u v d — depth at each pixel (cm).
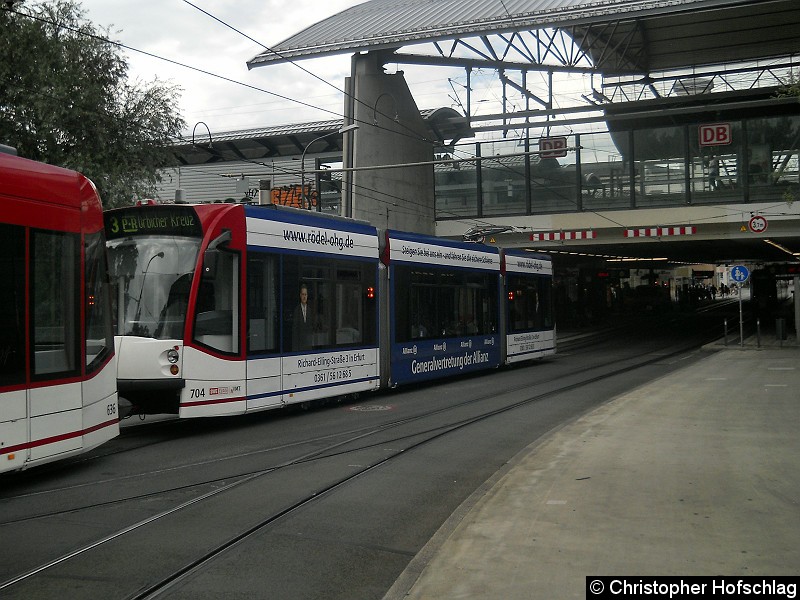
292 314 1447
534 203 3922
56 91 2103
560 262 5350
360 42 3112
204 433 1298
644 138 3731
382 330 1762
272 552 657
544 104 3897
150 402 1248
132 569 607
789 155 3500
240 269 1326
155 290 1257
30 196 897
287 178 4638
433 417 1481
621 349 3525
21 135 2084
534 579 538
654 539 628
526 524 682
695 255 5575
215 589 565
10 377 848
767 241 3856
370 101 3198
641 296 7331
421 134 3503
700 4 2803
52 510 793
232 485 911
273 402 1386
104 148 2230
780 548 599
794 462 951
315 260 1523
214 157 4753
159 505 815
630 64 4016
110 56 2302
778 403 1537
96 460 1065
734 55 3984
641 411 1438
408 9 3491
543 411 1568
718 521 681
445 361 2025
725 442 1099
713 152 3612
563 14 2923
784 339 3562
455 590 521
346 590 568
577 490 811
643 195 3738
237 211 1328
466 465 1042
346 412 1551
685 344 3791
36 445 879
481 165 4006
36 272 897
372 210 3203
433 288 1986
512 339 2442
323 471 998
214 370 1270
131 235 1297
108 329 1041
